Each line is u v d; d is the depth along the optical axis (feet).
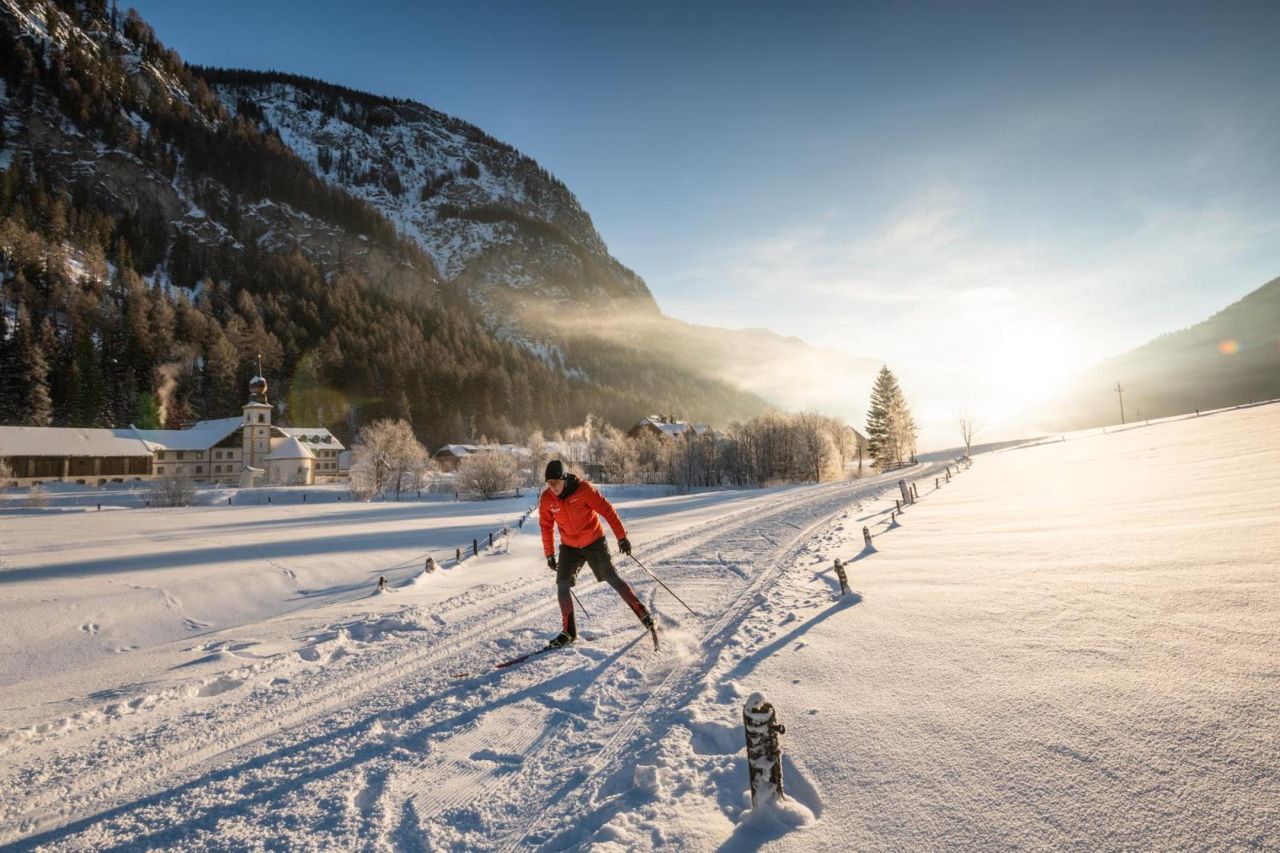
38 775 11.91
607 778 10.42
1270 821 6.55
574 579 19.02
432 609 26.12
